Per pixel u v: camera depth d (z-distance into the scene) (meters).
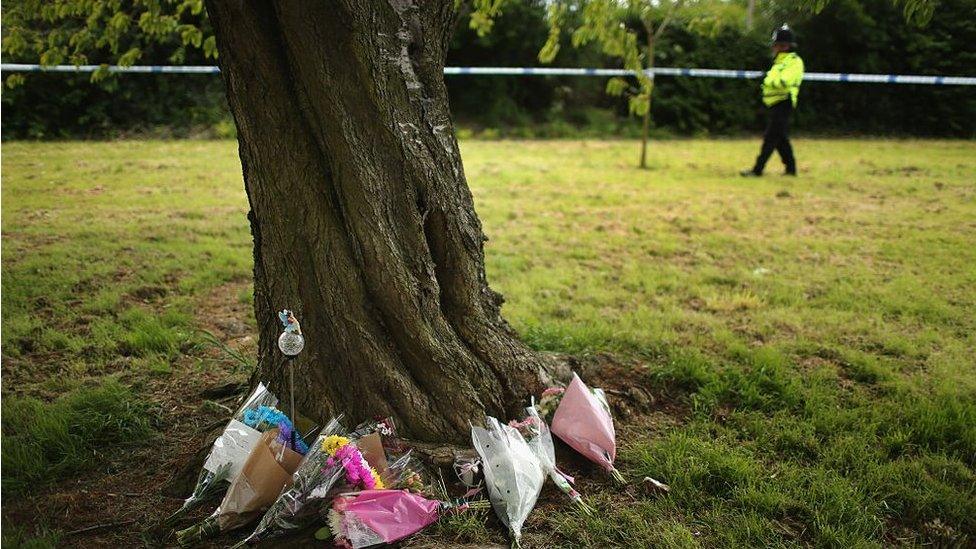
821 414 3.80
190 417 3.76
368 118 2.95
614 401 3.83
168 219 7.73
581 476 3.26
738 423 3.77
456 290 3.26
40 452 3.32
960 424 3.64
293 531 2.75
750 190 10.05
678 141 16.97
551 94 18.61
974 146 15.92
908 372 4.37
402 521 2.73
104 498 3.07
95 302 5.18
